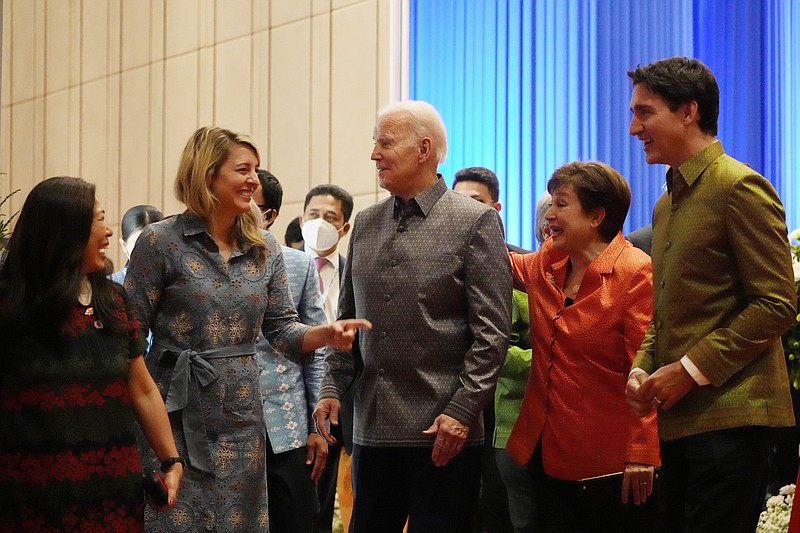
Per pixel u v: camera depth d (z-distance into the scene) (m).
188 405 3.13
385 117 3.29
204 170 3.19
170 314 3.19
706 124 2.87
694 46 5.86
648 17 6.06
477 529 4.79
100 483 2.66
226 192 3.21
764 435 2.75
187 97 9.14
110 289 2.78
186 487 3.11
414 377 3.18
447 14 7.09
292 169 8.09
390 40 7.36
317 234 5.04
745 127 5.64
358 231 3.40
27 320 2.63
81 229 2.69
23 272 2.67
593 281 3.10
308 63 8.02
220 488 3.16
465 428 3.06
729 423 2.71
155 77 9.51
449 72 7.07
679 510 2.97
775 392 2.75
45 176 10.89
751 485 2.72
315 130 7.92
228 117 8.71
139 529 2.77
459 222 3.22
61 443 2.62
